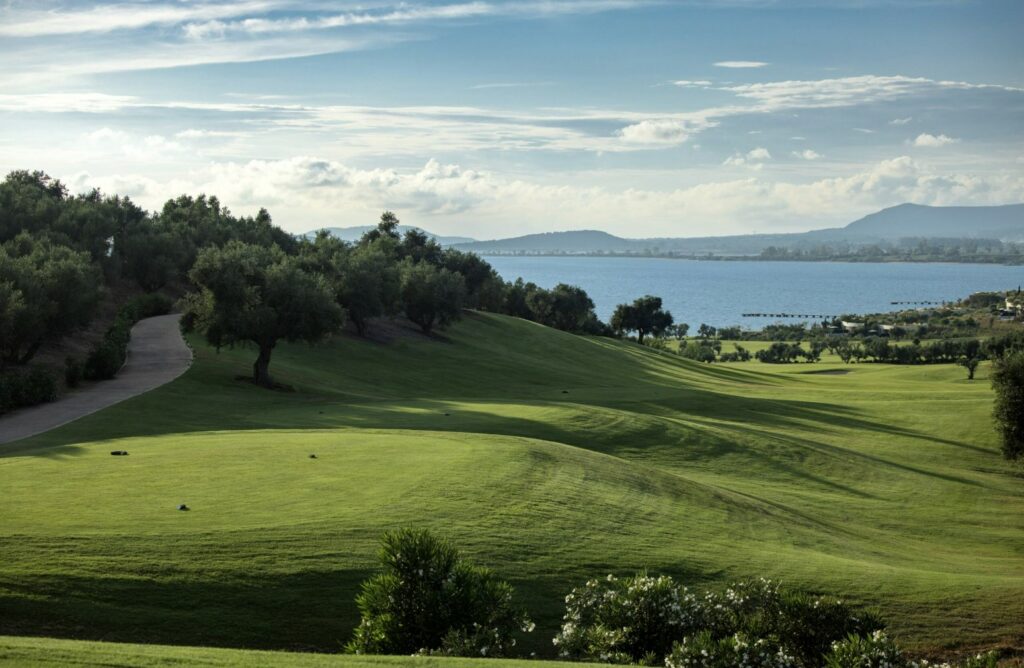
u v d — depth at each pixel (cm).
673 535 2480
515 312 16762
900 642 1877
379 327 10481
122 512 2108
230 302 6094
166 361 6588
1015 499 4466
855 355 17150
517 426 4938
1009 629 1950
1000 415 5284
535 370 9825
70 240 9238
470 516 2336
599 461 3475
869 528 3575
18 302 5409
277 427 4294
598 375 10312
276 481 2583
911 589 2164
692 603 1600
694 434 5238
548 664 1221
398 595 1476
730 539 2559
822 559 2452
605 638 1533
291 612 1723
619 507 2703
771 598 1605
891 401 7856
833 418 6856
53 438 3588
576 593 1722
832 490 4353
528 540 2209
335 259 9494
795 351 18625
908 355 16412
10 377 4662
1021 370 5191
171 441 3409
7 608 1570
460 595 1470
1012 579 2419
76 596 1638
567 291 17288
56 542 1831
